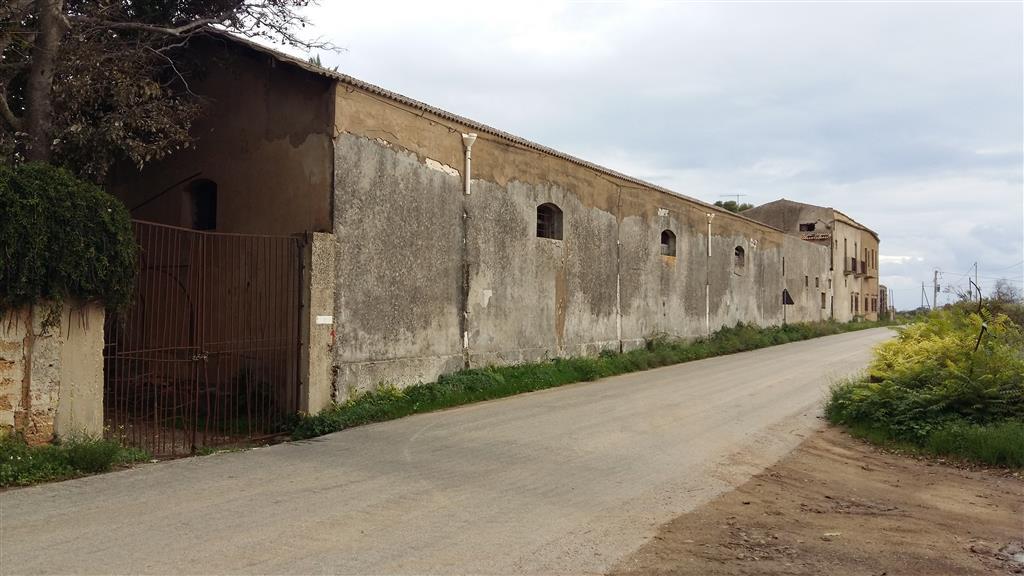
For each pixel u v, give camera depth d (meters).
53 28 9.67
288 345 10.38
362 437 9.30
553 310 16.52
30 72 9.85
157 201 12.69
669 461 8.30
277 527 5.47
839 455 9.14
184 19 11.66
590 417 11.00
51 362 7.48
